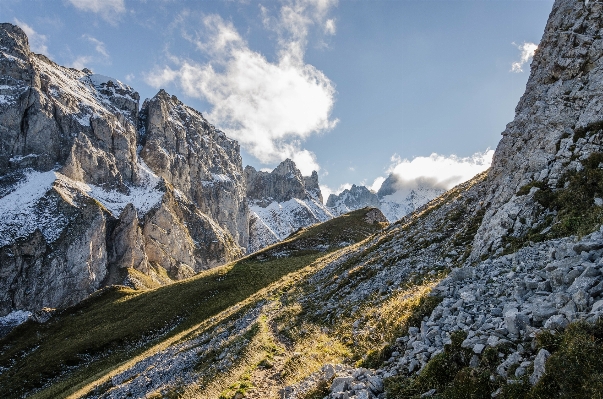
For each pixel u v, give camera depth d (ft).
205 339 125.29
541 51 122.62
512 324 31.09
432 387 31.48
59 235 568.00
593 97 81.46
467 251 77.92
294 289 142.31
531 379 24.93
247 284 246.68
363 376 38.96
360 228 370.73
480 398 26.89
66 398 133.08
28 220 567.18
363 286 94.99
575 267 34.91
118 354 197.16
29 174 641.81
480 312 37.99
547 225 62.80
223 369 74.79
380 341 49.47
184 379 84.58
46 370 194.70
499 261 53.93
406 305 54.24
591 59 91.04
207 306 226.58
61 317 273.33
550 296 33.58
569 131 81.25
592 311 26.66
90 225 595.06
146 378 103.86
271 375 58.44
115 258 629.92
